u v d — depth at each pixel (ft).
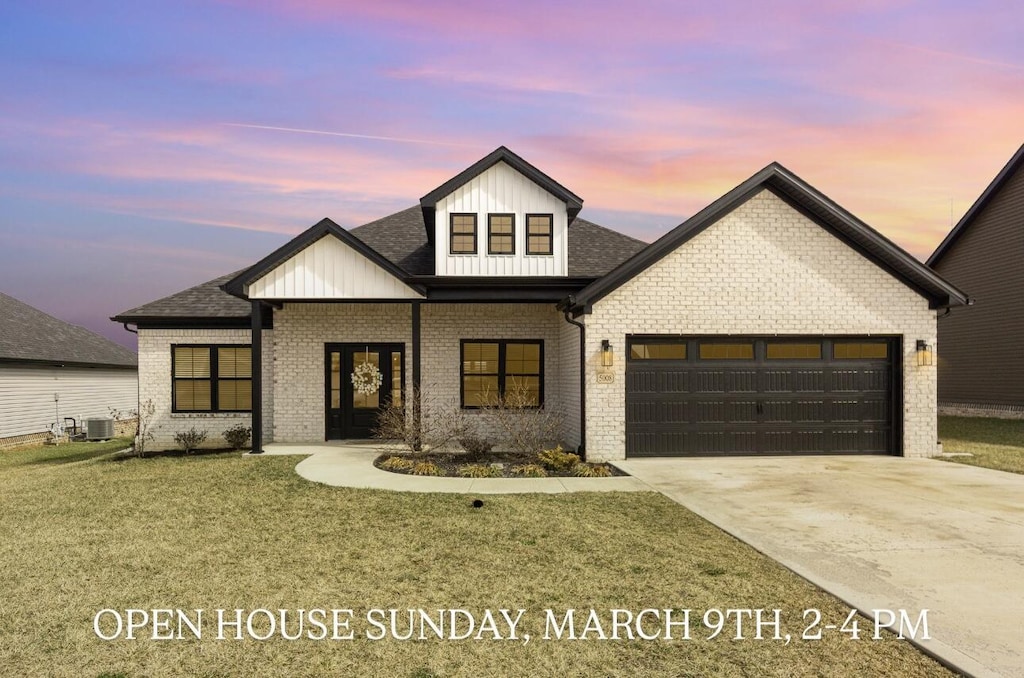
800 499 31.14
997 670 13.88
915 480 36.06
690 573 20.45
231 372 55.42
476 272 50.29
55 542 24.45
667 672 14.25
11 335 74.43
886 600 17.97
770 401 45.27
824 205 43.86
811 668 14.35
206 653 15.30
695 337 44.88
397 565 21.38
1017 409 75.97
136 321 54.29
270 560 22.02
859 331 45.27
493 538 24.40
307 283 47.21
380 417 51.44
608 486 34.45
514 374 54.60
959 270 86.58
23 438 71.05
